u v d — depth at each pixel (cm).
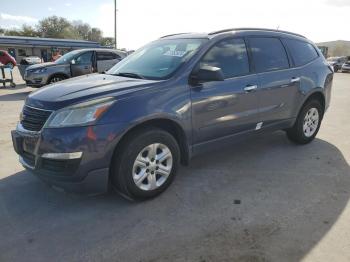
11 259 272
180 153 396
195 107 377
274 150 530
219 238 297
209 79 362
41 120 327
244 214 337
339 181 416
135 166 342
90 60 1275
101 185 329
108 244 290
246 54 441
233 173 439
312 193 383
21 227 316
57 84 388
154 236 301
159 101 347
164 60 409
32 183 406
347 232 305
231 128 423
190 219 329
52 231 310
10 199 368
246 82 427
